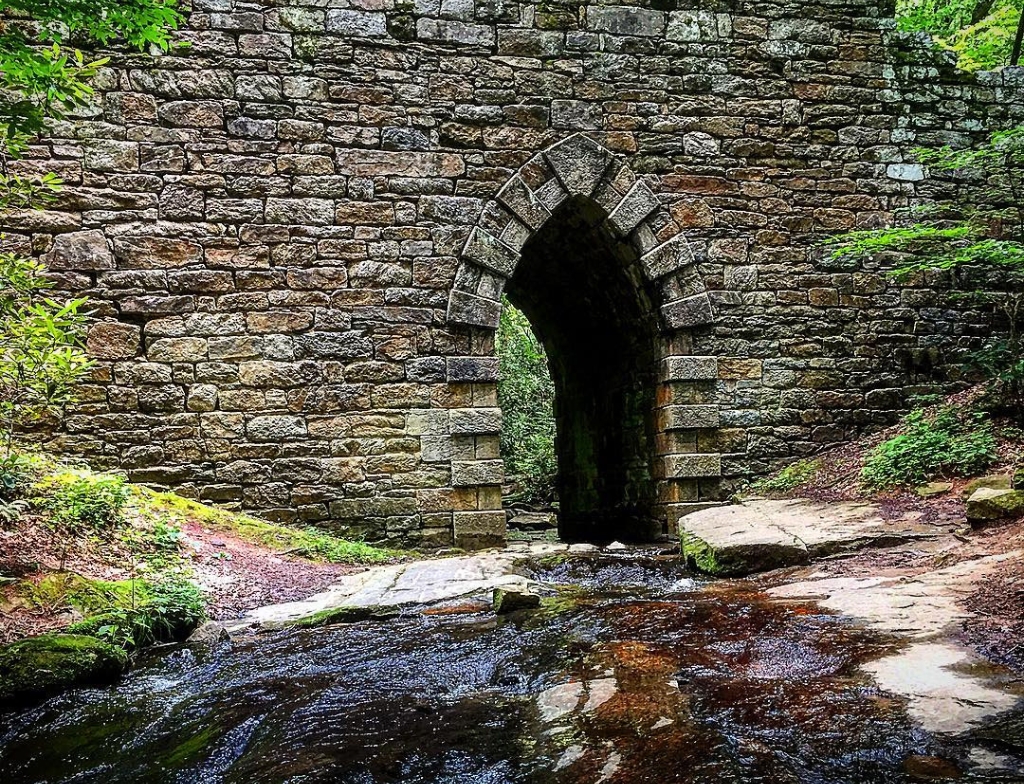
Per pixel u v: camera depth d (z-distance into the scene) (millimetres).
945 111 10008
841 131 9781
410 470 8570
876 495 7660
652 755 2496
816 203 9703
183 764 2928
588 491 13070
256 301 8391
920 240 9898
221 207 8359
